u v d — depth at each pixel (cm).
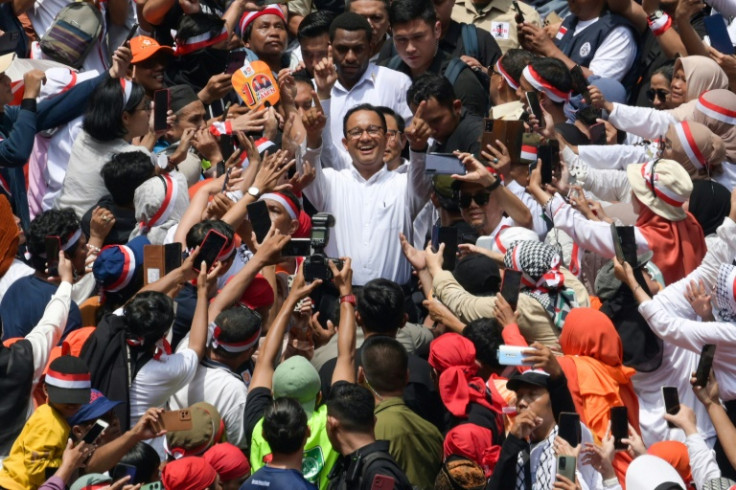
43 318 2256
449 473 1984
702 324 2283
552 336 2291
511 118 2816
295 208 2542
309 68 3338
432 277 2445
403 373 2128
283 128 2884
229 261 2353
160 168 2689
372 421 1933
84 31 3189
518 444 1925
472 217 2602
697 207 2673
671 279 2522
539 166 2564
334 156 2841
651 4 3491
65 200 2808
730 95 2905
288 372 2084
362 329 2336
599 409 2097
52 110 2938
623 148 2892
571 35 3528
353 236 2733
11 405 2139
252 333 2250
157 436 2009
